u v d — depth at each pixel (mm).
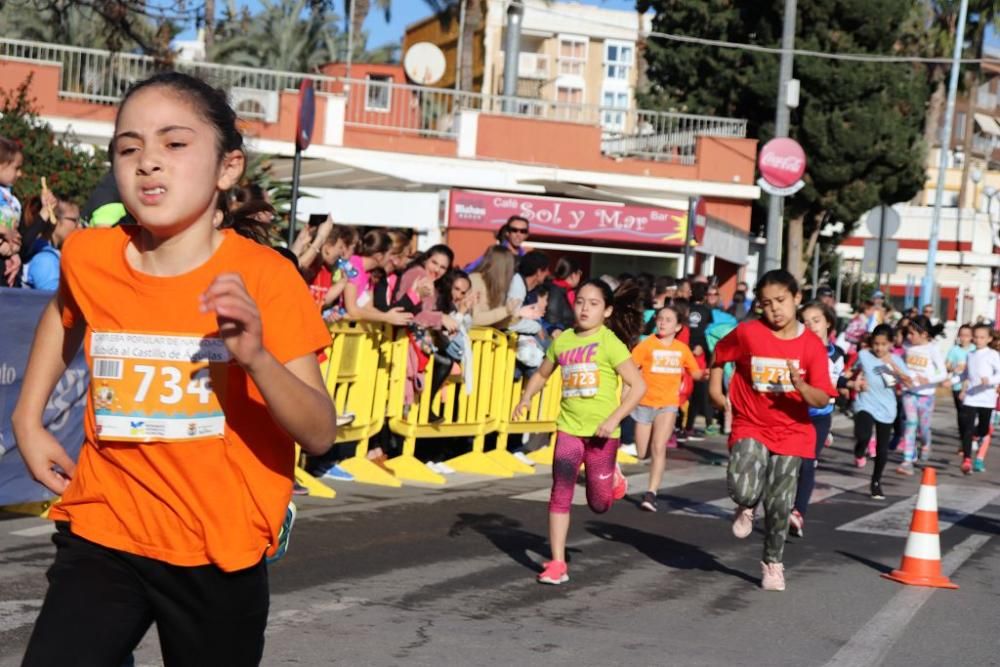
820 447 11141
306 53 50594
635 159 32344
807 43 38312
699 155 32938
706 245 28625
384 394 12016
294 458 3465
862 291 49062
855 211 39406
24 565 7316
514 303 13297
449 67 60688
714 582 8555
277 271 3326
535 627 6926
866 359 14961
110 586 3271
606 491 8422
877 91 38844
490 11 59562
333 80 29609
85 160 18891
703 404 19469
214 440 3311
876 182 39500
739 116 40219
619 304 10352
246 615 3379
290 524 3727
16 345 8211
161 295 3291
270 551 3420
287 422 3119
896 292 55000
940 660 6824
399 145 29828
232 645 3381
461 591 7688
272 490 3381
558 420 8359
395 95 30094
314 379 3328
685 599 7949
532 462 14750
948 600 8445
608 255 30078
